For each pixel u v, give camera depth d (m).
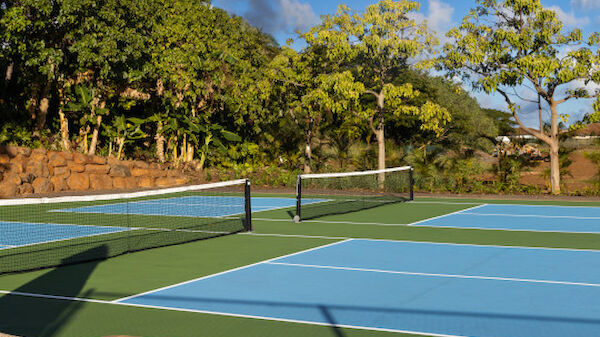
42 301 7.56
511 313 6.86
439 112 25.94
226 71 33.97
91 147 29.45
